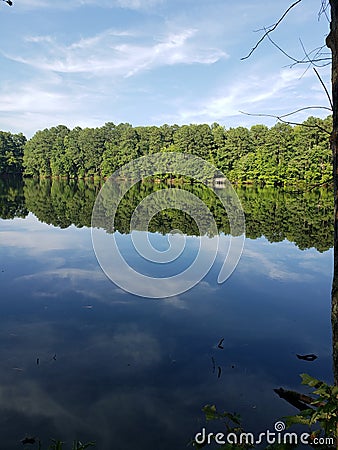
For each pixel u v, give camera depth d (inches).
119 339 212.8
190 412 151.9
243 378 175.0
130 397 160.7
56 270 339.3
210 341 212.7
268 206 868.0
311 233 536.1
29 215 698.8
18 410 152.3
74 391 165.2
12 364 185.2
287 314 251.1
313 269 354.0
